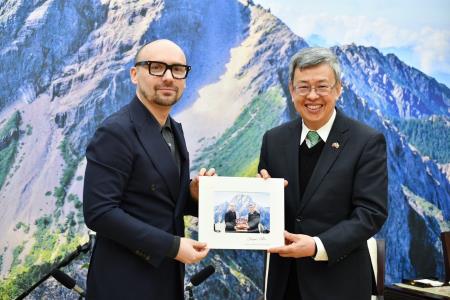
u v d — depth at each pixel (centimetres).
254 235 190
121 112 185
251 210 191
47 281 386
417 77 471
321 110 193
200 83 421
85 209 174
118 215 169
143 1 420
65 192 397
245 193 192
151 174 178
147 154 179
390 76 465
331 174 191
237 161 420
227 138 421
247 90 429
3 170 387
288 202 197
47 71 403
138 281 173
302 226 192
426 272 456
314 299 186
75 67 408
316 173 193
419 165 465
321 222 190
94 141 178
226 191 192
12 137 392
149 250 169
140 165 177
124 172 175
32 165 393
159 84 183
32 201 390
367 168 190
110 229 169
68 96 405
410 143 464
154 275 176
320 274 188
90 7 413
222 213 191
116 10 417
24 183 390
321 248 179
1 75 394
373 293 202
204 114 418
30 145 395
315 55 191
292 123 212
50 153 398
